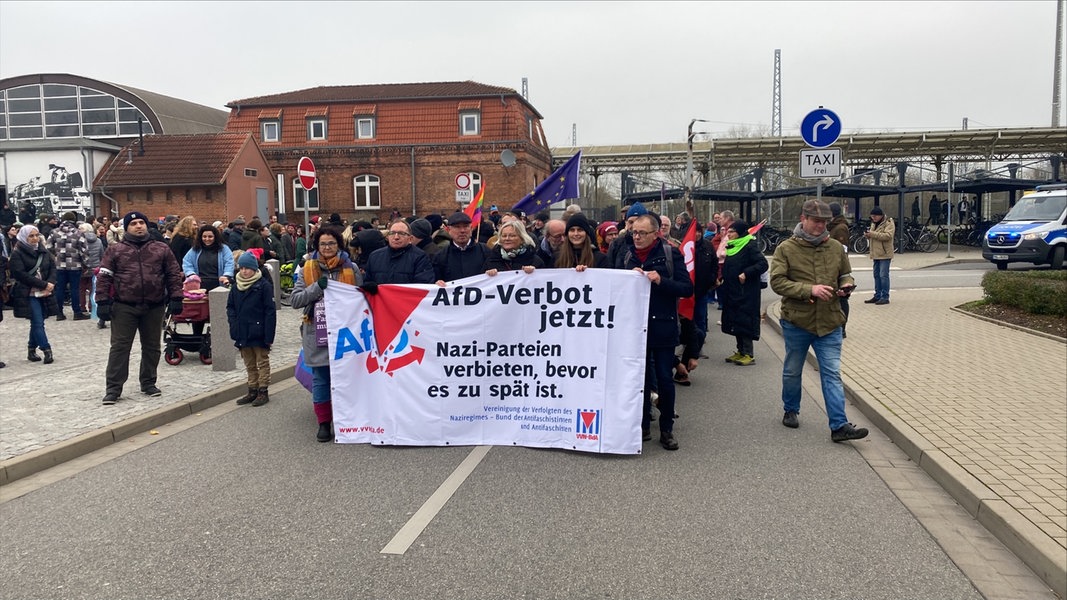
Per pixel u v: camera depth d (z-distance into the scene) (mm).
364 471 5871
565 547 4391
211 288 10539
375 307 6574
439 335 6496
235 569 4180
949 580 3984
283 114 36875
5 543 4641
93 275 14953
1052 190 22938
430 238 8836
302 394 8930
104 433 6797
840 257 6570
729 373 9656
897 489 5355
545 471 5797
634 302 6215
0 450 6234
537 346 6402
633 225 6277
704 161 39406
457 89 37500
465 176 22594
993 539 4504
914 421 6648
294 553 4367
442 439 6516
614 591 3859
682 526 4695
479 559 4246
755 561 4199
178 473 5938
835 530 4629
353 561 4246
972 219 35812
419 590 3895
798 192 32156
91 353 11086
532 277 6395
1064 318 11195
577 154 11320
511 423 6484
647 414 6617
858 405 7641
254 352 8312
